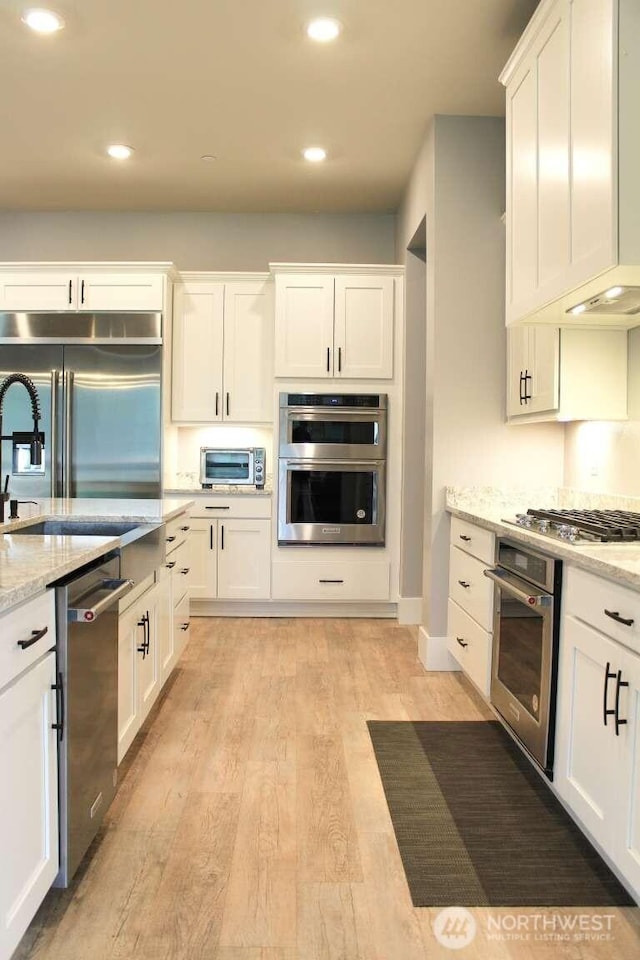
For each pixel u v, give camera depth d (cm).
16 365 421
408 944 149
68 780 154
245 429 476
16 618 130
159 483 421
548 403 276
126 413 421
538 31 216
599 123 176
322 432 425
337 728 266
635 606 153
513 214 245
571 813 197
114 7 248
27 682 135
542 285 217
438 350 330
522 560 225
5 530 219
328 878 172
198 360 441
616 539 202
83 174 405
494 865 180
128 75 296
